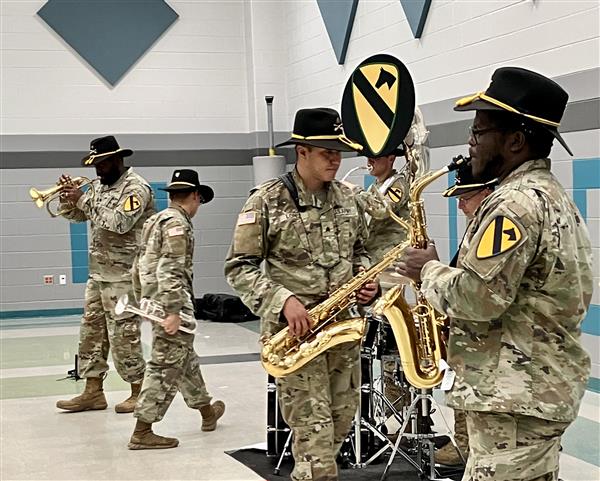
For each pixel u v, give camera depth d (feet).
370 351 16.94
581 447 17.51
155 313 18.34
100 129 41.96
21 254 41.09
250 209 12.47
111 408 22.47
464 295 8.46
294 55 41.04
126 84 42.24
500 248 8.21
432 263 9.28
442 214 28.27
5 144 40.81
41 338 34.63
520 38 24.06
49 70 41.27
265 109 42.42
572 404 8.56
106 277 21.47
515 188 8.55
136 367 21.79
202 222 43.27
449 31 27.53
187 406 21.75
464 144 26.89
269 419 17.47
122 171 21.52
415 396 16.02
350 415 12.68
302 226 12.42
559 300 8.56
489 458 8.73
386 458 17.22
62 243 41.47
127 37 42.06
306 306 12.35
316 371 12.22
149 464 17.42
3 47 40.70
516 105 8.56
